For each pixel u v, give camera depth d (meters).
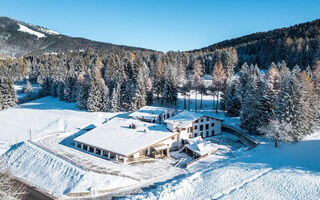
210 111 63.59
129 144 38.75
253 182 26.00
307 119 38.31
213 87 70.75
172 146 42.38
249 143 42.06
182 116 48.69
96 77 69.06
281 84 44.47
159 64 76.69
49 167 34.16
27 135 52.56
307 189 23.06
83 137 43.16
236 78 62.91
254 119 43.81
